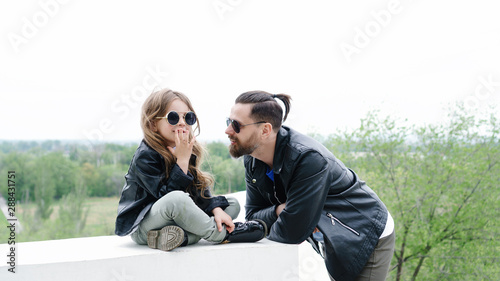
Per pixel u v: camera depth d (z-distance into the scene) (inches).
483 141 271.4
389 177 285.7
